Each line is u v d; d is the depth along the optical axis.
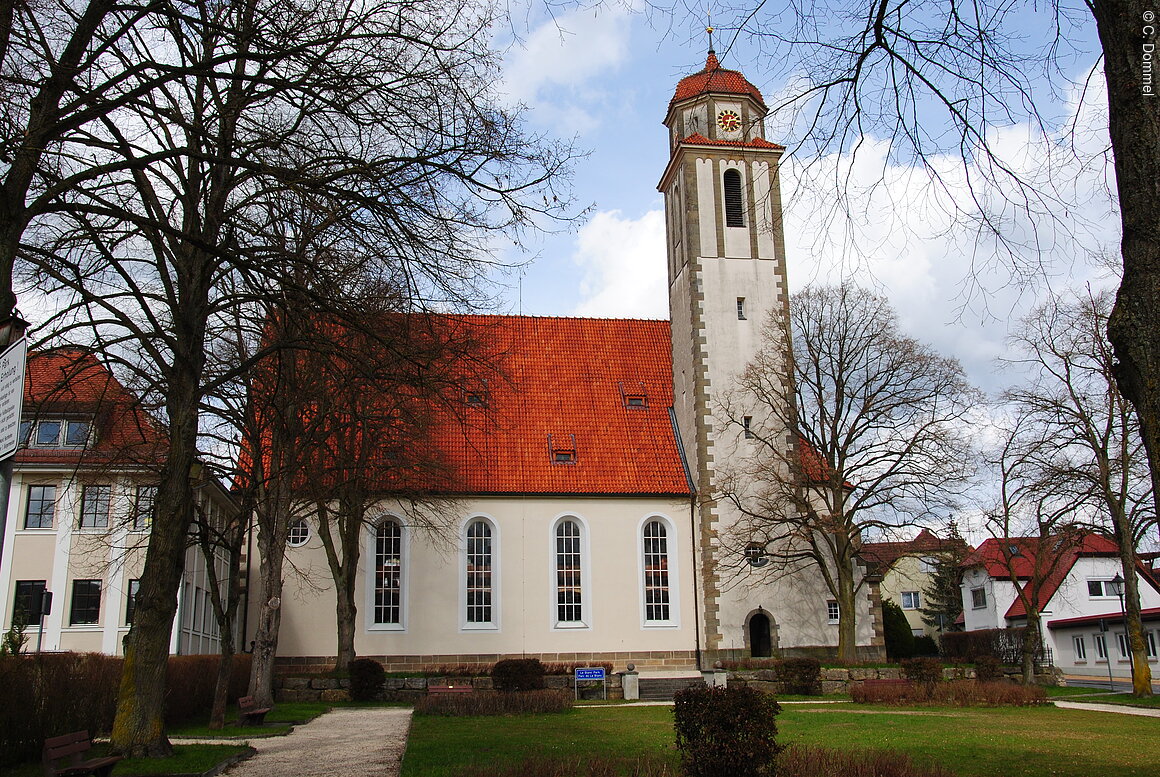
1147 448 5.96
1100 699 32.31
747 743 12.70
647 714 26.44
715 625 40.69
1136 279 6.09
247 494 24.20
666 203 50.38
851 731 21.23
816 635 41.09
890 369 38.53
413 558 40.75
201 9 12.83
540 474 42.97
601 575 41.88
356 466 30.80
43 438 36.97
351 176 13.46
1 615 35.66
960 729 21.75
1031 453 34.34
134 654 15.98
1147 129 6.05
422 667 39.75
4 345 7.22
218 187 16.88
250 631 39.06
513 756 16.55
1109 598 59.84
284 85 12.85
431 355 14.41
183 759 15.59
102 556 36.47
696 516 42.91
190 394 16.77
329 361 16.66
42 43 12.22
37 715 16.58
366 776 15.01
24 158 11.13
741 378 43.19
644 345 49.88
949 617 76.94
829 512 41.22
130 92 12.50
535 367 47.59
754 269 45.12
